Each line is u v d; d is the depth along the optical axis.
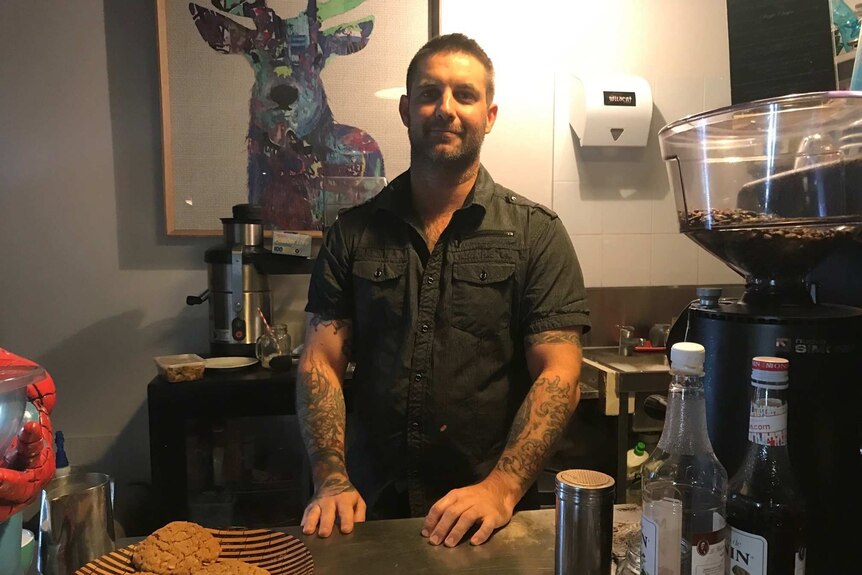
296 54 2.30
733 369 0.79
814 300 0.87
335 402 1.35
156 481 1.88
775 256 0.82
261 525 2.00
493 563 0.85
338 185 2.33
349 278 1.44
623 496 2.08
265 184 2.32
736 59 1.27
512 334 1.40
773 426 0.64
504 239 1.37
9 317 2.26
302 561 0.82
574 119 2.46
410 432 1.36
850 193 0.78
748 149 0.84
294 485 2.05
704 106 2.58
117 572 0.78
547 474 2.13
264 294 2.16
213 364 2.02
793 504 0.66
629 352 2.37
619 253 2.58
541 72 2.47
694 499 0.66
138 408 2.33
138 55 2.25
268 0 2.28
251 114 2.29
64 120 2.24
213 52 2.26
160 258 2.31
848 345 0.75
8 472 0.62
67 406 2.30
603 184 2.54
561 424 1.21
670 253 2.60
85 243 2.28
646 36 2.52
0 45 2.20
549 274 1.37
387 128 2.36
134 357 2.32
